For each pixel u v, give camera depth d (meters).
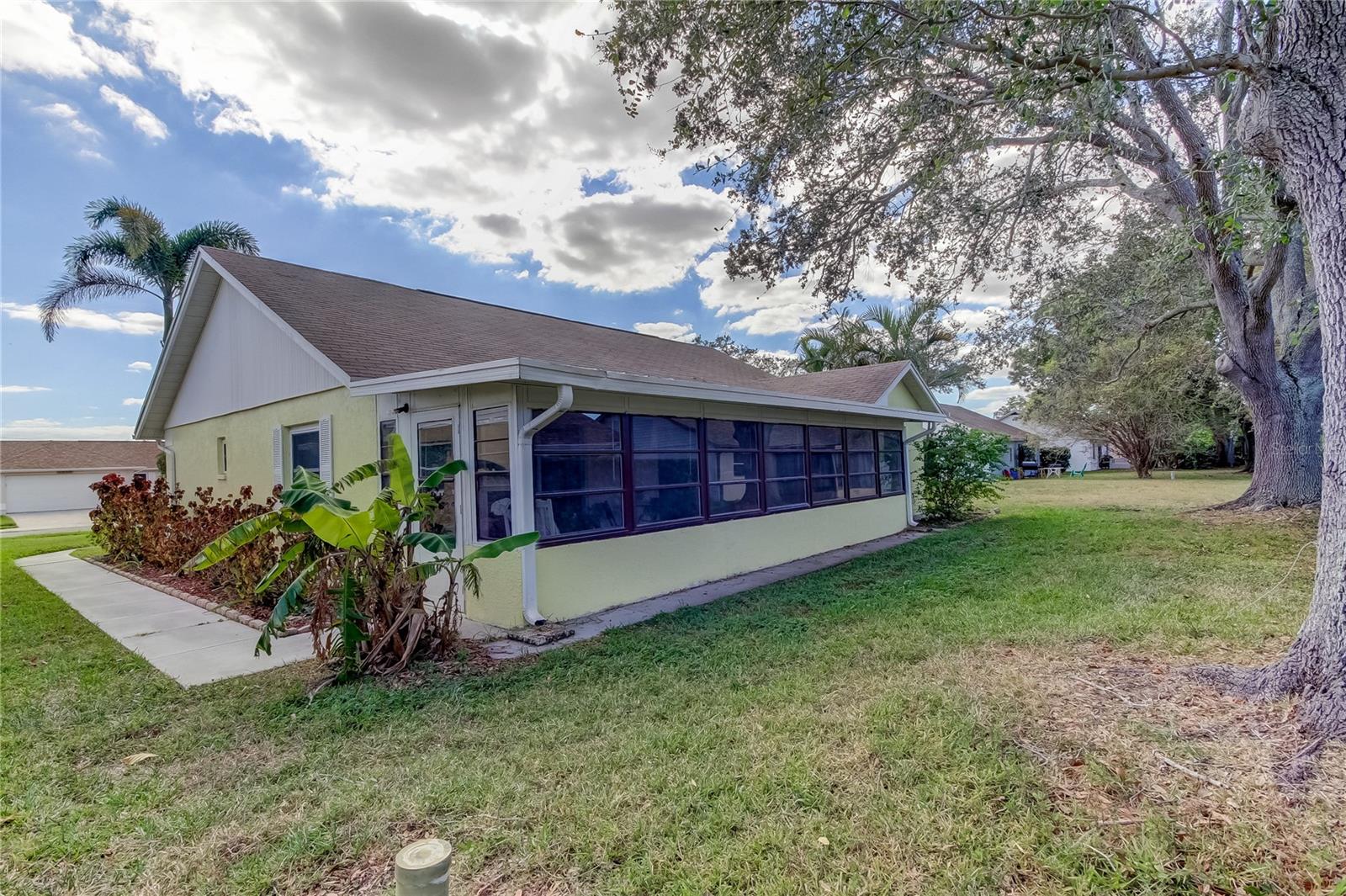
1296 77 3.31
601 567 6.59
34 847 2.62
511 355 8.80
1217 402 23.19
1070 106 5.31
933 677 4.10
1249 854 2.29
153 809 2.91
